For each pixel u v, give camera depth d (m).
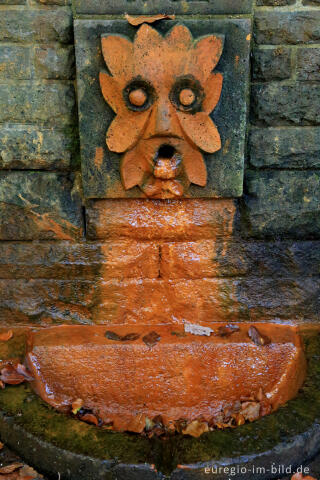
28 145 2.34
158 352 2.51
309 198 2.46
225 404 2.47
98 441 1.84
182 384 2.50
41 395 2.34
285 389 2.41
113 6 2.13
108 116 2.24
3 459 1.92
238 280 2.61
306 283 2.61
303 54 2.25
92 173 2.34
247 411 2.33
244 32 2.12
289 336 2.57
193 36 2.11
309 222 2.51
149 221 2.49
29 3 2.16
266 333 2.59
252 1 2.14
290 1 2.19
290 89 2.29
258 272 2.60
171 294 2.63
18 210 2.46
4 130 2.31
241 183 2.36
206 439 1.85
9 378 2.16
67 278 2.58
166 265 2.58
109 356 2.50
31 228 2.49
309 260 2.58
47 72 2.24
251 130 2.36
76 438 1.86
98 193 2.38
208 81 2.12
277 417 1.96
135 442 1.85
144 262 2.57
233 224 2.51
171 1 2.12
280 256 2.57
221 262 2.58
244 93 2.21
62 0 2.15
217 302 2.63
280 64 2.26
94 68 2.16
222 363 2.51
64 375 2.46
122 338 2.55
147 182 2.33
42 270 2.56
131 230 2.51
